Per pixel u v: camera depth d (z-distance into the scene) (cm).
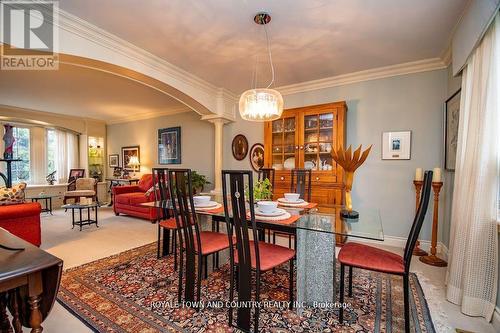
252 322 164
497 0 148
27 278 87
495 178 166
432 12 201
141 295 197
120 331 154
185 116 537
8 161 493
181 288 188
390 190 325
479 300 168
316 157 339
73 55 220
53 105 515
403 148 317
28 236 292
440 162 297
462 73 219
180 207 183
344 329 157
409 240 164
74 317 168
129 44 256
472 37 182
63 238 346
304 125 345
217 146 440
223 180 157
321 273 184
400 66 309
